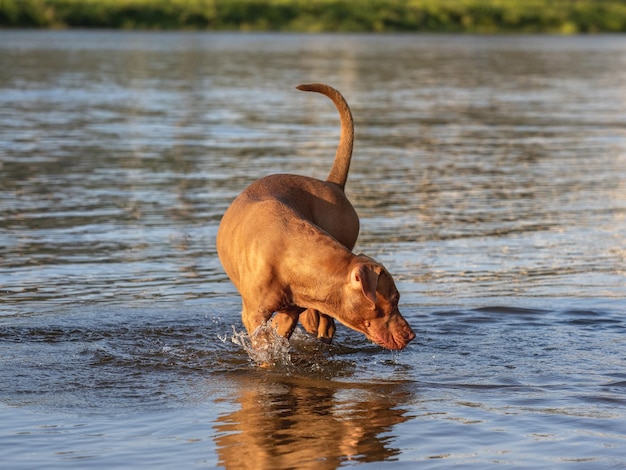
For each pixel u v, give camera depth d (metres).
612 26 71.19
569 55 44.53
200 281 8.84
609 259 9.74
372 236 10.58
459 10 67.50
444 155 16.20
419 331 7.54
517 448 5.17
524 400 5.98
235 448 5.19
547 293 8.55
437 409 5.83
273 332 6.73
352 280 6.13
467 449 5.16
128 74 30.66
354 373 6.62
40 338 7.21
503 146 17.34
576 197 12.90
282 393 6.17
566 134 19.05
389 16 65.25
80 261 9.39
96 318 7.71
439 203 12.38
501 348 7.13
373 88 28.06
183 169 14.36
